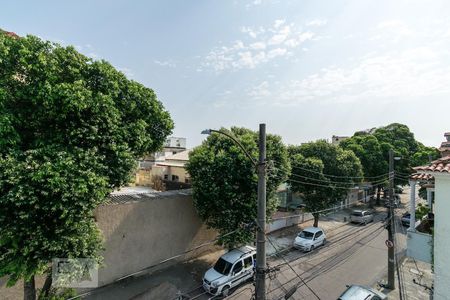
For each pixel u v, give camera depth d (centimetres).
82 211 696
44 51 778
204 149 1400
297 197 2830
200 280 1306
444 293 699
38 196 647
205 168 1319
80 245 732
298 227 2322
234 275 1223
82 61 848
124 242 1259
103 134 811
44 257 669
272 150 1470
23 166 647
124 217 1259
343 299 1004
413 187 1064
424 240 998
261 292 623
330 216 2784
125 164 856
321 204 2172
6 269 643
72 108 728
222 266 1250
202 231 1620
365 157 3070
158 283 1253
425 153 2889
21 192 613
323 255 1716
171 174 2623
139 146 938
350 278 1401
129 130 912
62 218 689
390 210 1333
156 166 2673
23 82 739
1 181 611
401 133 3541
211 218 1465
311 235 1839
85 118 782
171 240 1458
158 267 1388
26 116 729
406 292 1266
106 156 825
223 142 1402
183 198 1519
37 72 727
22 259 652
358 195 3541
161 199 1412
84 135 767
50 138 750
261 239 632
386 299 1093
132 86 978
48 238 669
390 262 1298
